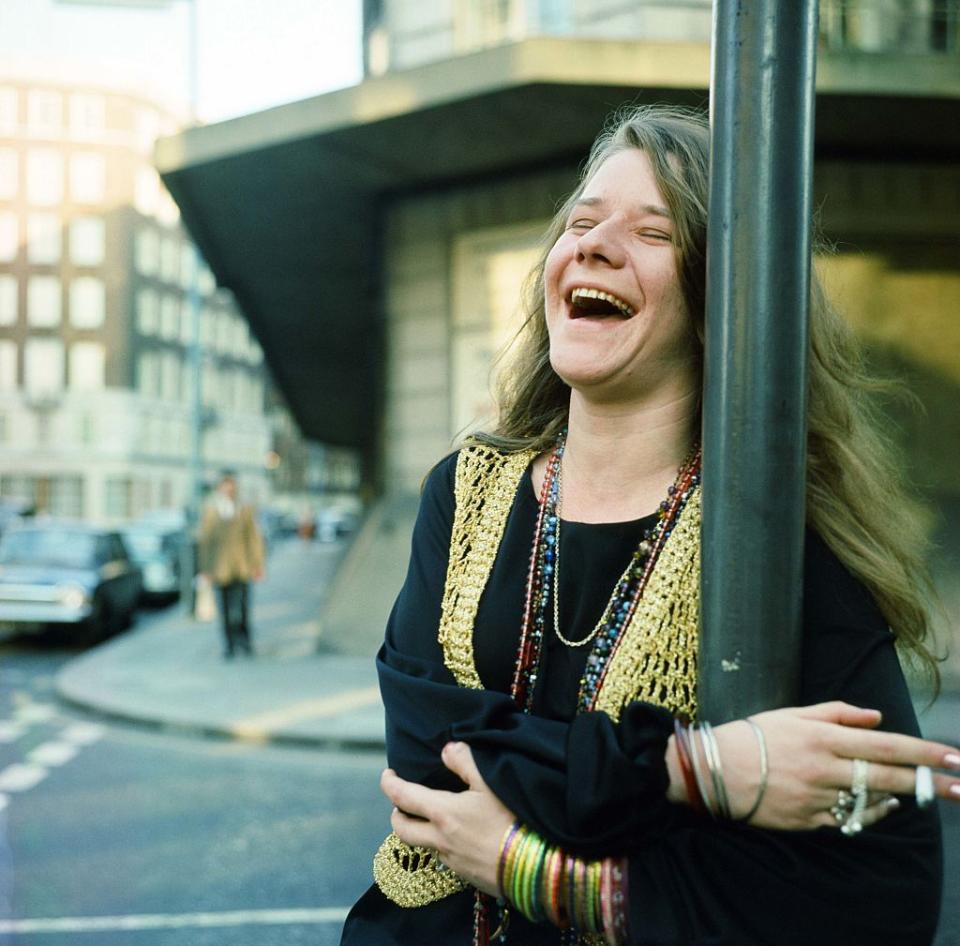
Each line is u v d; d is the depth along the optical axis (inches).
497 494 48.1
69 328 2021.4
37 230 2016.5
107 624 549.3
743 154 37.8
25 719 317.4
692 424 45.5
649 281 43.8
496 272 403.2
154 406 2138.3
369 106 342.3
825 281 59.0
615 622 43.3
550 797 38.1
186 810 212.8
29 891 165.5
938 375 352.2
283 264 560.1
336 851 185.6
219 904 160.2
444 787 42.0
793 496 38.2
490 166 393.7
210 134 378.0
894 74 305.7
